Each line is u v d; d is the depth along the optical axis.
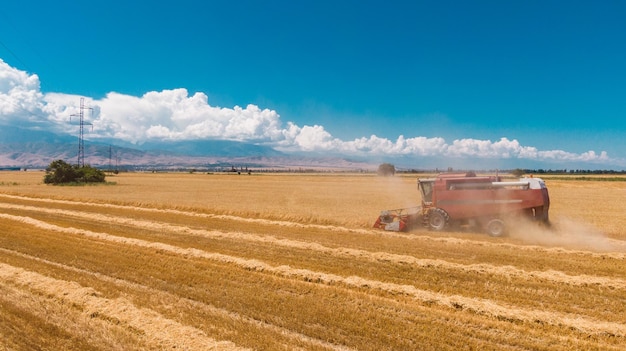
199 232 17.27
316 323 7.60
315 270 11.27
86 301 8.59
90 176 60.66
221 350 6.55
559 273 11.00
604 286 10.05
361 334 7.18
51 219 20.31
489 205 17.48
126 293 9.06
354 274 10.93
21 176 91.25
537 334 7.22
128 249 13.28
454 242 15.36
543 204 17.22
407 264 12.05
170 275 10.38
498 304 8.77
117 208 26.30
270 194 39.78
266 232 17.52
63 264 11.62
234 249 13.89
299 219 21.59
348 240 15.65
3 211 23.45
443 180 18.11
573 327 7.55
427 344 6.84
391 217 18.73
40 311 8.09
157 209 26.55
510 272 11.13
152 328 7.34
